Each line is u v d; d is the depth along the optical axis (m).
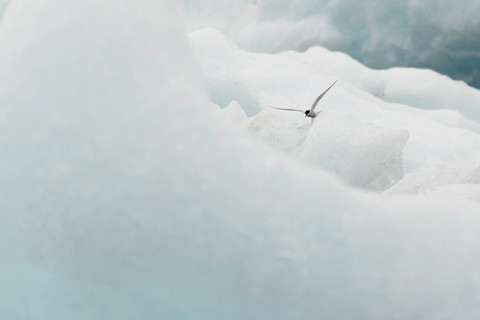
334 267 0.57
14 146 0.63
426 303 0.57
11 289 0.63
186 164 0.60
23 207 0.62
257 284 0.57
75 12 0.67
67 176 0.61
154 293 0.59
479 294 0.57
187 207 0.59
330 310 0.57
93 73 0.63
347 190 0.62
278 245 0.57
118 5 0.67
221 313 0.58
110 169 0.60
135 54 0.64
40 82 0.64
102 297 0.60
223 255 0.58
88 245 0.59
